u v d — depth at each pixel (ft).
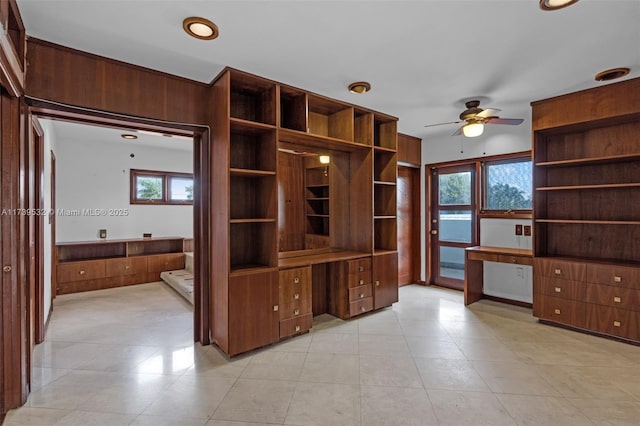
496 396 7.01
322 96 10.93
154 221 19.53
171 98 9.12
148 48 7.73
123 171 18.53
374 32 7.06
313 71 9.04
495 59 8.30
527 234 13.52
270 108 9.93
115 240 17.38
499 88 10.21
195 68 8.79
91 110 7.93
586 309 10.34
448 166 16.28
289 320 10.02
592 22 6.64
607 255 11.01
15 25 6.49
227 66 8.68
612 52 7.90
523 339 10.07
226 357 8.90
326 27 6.86
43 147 10.82
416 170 17.34
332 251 13.00
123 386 7.45
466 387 7.38
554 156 12.01
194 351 9.30
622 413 6.41
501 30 6.97
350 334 10.53
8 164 6.48
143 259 17.80
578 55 8.06
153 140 17.53
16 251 6.59
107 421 6.23
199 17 6.48
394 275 13.34
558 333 10.53
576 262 10.55
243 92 10.28
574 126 10.89
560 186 11.87
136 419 6.29
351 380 7.71
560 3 6.02
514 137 13.82
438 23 6.71
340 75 9.30
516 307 13.43
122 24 6.75
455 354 9.05
